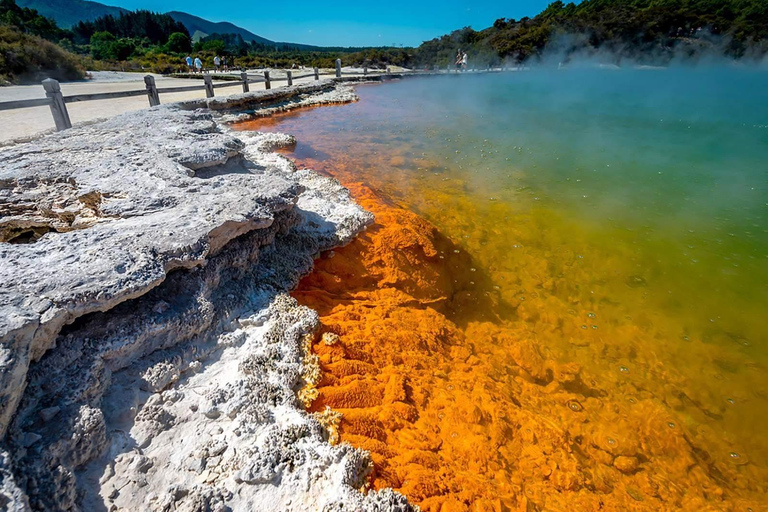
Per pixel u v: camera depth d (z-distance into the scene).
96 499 1.86
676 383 3.83
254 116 11.78
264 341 3.01
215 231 3.19
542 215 6.64
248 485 2.04
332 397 2.77
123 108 10.37
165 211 3.43
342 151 9.13
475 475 2.51
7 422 1.74
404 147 9.85
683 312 4.75
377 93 18.84
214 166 5.29
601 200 7.36
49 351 2.16
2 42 16.55
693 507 2.71
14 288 2.17
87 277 2.36
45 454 1.78
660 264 5.55
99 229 2.98
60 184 3.97
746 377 3.92
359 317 3.84
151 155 4.66
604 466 2.92
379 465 2.36
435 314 4.30
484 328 4.39
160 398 2.39
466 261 5.46
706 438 3.31
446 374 3.45
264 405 2.49
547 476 2.66
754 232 6.38
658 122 13.82
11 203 3.74
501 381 3.57
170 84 16.58
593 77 27.34
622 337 4.39
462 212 6.59
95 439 1.98
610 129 12.80
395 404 2.84
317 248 4.56
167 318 2.69
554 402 3.49
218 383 2.60
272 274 3.88
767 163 9.48
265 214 3.61
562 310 4.75
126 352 2.44
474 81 25.34
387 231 5.13
